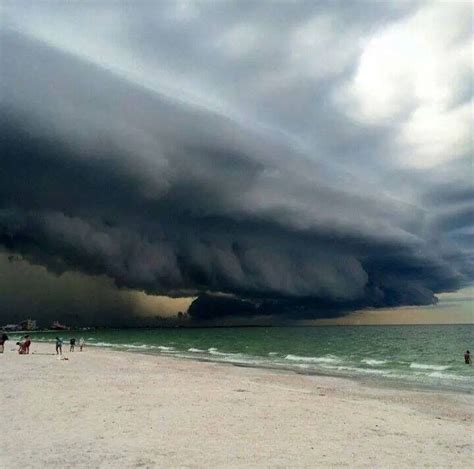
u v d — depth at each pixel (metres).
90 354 50.31
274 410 16.02
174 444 10.78
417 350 72.12
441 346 82.75
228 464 9.34
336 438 12.10
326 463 9.73
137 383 22.20
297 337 143.62
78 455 9.63
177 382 23.34
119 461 9.29
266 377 29.61
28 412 14.04
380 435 12.70
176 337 159.50
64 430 11.81
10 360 35.72
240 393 20.00
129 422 13.01
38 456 9.52
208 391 20.20
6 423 12.50
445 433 13.33
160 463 9.24
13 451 9.87
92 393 18.27
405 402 20.00
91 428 12.11
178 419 13.70
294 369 38.00
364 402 19.42
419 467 9.70
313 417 14.98
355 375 33.16
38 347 71.50
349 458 10.19
